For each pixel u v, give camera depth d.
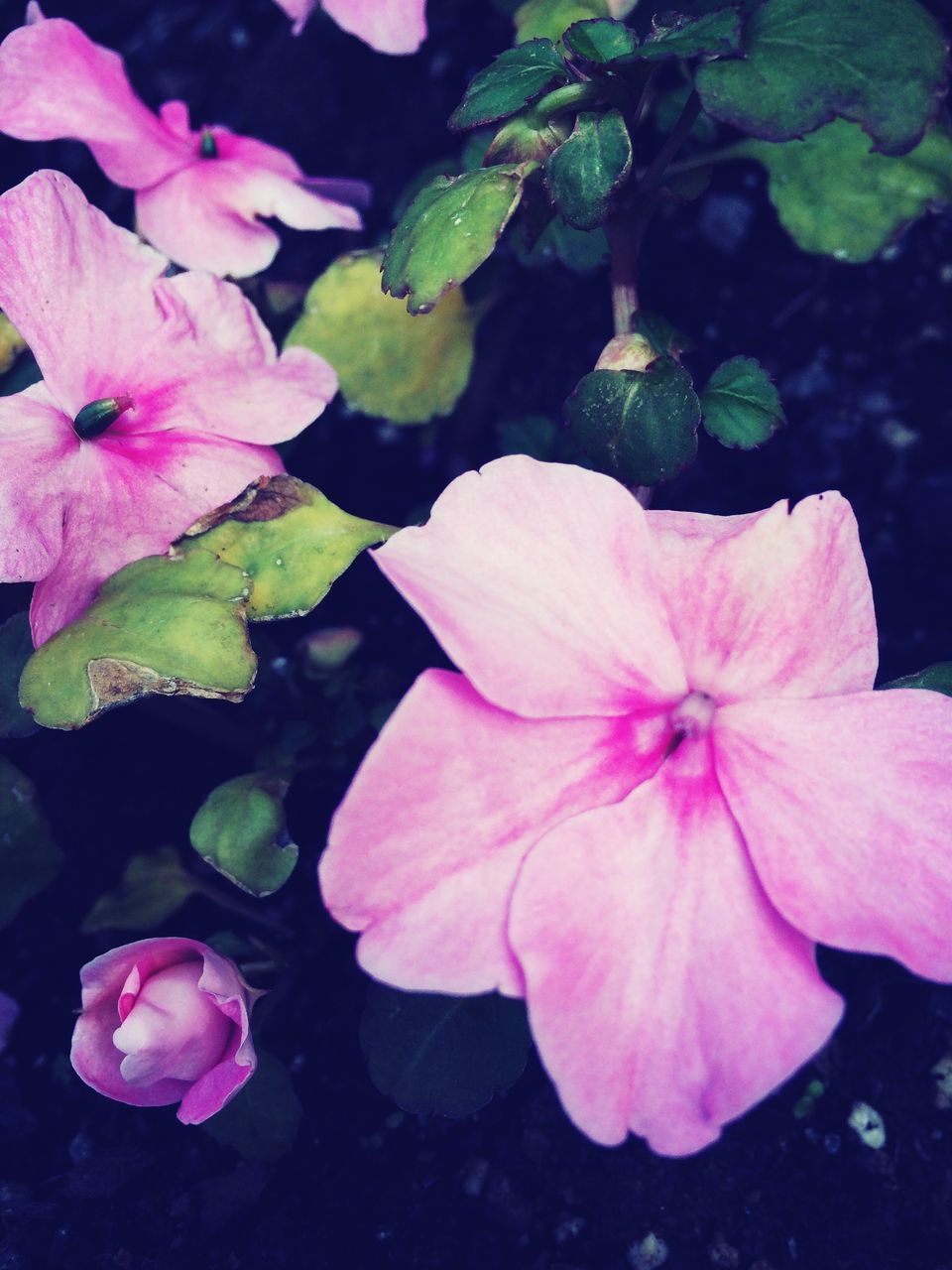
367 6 0.12
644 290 0.17
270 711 0.14
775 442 0.16
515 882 0.08
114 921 0.13
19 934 0.15
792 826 0.08
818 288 0.17
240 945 0.13
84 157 0.19
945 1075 0.13
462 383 0.14
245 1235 0.13
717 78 0.09
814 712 0.09
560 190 0.10
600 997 0.08
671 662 0.09
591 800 0.08
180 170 0.13
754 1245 0.12
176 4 0.21
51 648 0.10
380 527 0.11
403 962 0.08
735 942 0.08
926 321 0.16
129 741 0.16
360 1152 0.13
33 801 0.13
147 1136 0.13
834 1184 0.12
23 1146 0.13
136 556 0.11
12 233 0.10
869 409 0.16
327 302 0.13
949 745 0.08
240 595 0.10
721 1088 0.08
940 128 0.13
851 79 0.09
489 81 0.10
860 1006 0.13
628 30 0.10
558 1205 0.12
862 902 0.08
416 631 0.16
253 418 0.11
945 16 0.16
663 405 0.10
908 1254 0.12
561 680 0.08
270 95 0.20
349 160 0.19
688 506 0.16
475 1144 0.13
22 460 0.10
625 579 0.09
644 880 0.08
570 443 0.15
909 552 0.15
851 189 0.13
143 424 0.11
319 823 0.15
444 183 0.10
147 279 0.11
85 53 0.12
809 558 0.09
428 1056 0.11
